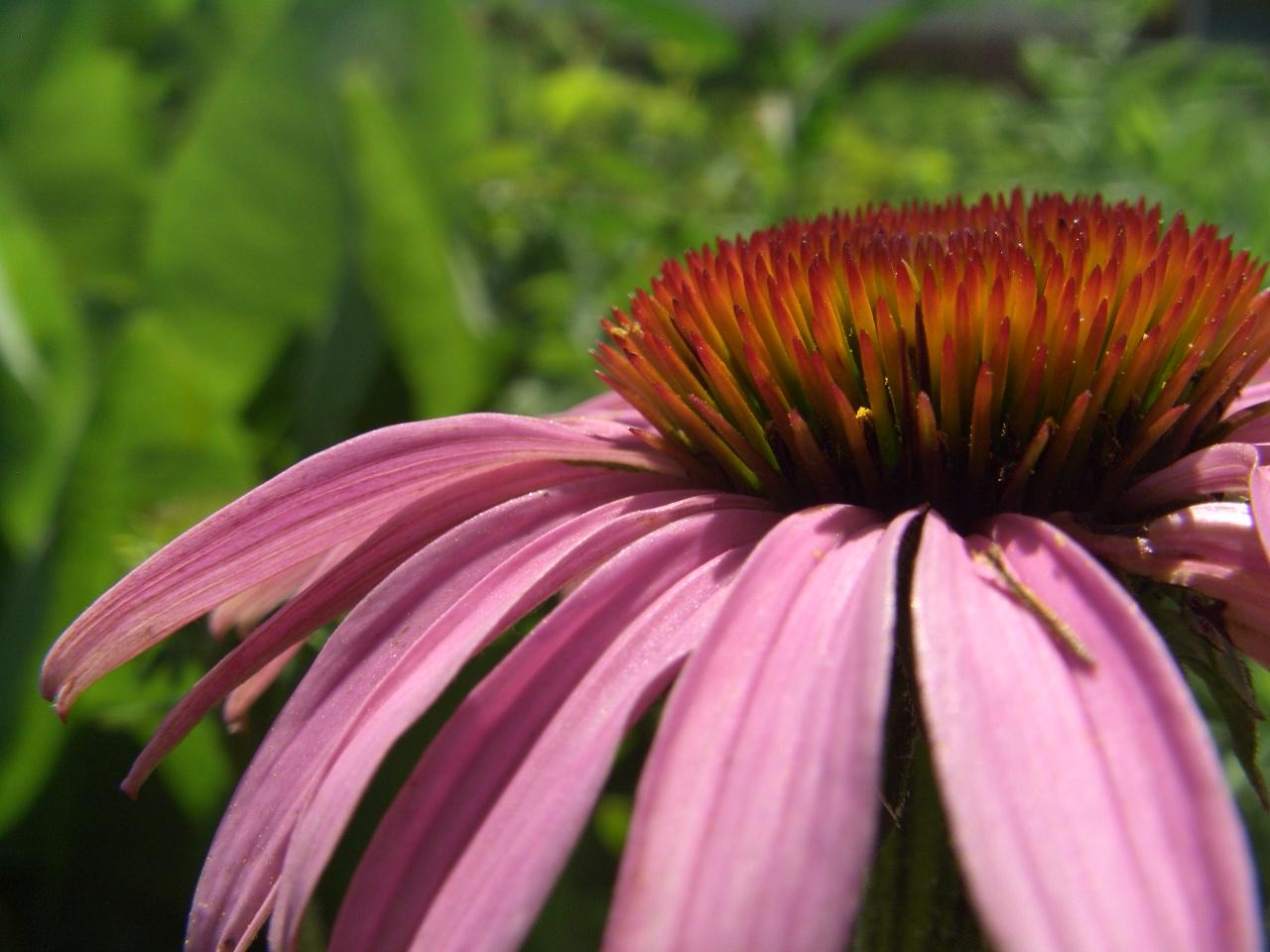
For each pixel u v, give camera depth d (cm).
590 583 13
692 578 13
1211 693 13
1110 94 34
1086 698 11
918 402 13
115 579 27
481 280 40
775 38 36
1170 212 30
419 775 12
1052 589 12
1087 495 14
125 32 49
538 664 12
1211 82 37
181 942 29
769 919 10
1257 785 12
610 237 35
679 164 45
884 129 60
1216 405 14
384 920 11
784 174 35
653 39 51
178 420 27
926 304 14
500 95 48
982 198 17
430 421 15
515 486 15
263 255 35
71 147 42
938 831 13
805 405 14
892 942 13
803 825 10
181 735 14
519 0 61
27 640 27
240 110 35
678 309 15
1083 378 14
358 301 33
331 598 14
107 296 37
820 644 11
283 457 34
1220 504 13
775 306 15
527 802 11
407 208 33
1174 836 10
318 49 38
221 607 16
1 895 29
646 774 10
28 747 27
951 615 11
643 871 10
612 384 15
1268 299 14
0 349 31
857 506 14
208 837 28
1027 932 9
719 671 11
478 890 11
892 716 13
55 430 31
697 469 15
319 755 13
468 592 13
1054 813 10
